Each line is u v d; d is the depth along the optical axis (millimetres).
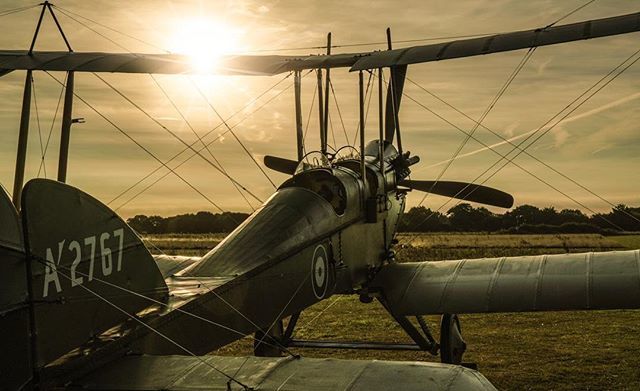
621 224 54062
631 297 8039
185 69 8945
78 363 4566
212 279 6508
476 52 8648
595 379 9172
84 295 4855
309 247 7969
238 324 6535
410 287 9297
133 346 5027
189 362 4613
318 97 10492
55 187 4648
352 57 9438
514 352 10805
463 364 9266
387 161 10867
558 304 8219
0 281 4297
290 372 4266
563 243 38031
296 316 9844
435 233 52969
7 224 4332
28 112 8695
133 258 5414
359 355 11078
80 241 4852
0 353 4234
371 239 9797
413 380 4020
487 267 9266
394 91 10617
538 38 8484
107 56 9344
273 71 9070
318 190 9023
